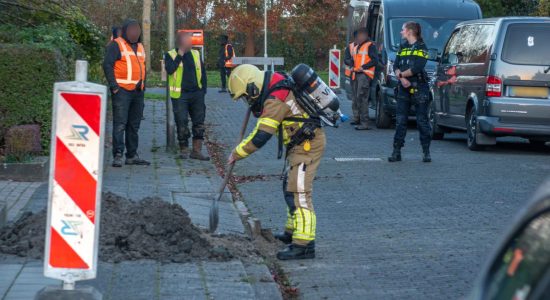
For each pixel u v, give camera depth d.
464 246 8.59
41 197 10.07
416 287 7.22
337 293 7.09
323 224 9.73
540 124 15.37
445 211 10.32
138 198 10.41
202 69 14.14
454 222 9.70
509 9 34.03
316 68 57.91
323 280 7.47
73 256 5.50
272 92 7.82
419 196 11.31
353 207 10.66
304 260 8.15
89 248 5.51
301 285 7.35
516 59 15.45
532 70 15.38
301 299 6.97
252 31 56.09
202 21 56.72
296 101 7.86
